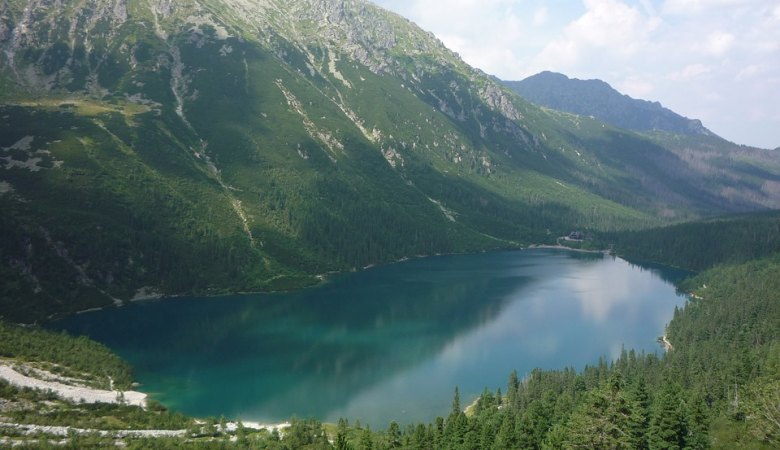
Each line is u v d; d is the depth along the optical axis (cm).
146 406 14238
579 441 9325
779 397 9800
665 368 15750
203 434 12600
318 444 11825
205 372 18025
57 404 12975
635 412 9538
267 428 13612
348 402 15862
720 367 15425
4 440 10362
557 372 15575
